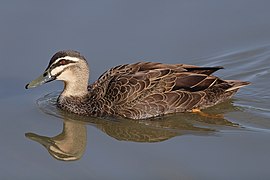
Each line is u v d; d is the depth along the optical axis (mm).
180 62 20328
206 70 17734
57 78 17891
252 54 20719
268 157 15414
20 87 19078
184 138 16516
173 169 15000
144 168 15109
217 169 14977
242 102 18203
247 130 16781
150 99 17203
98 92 17797
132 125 17234
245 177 14641
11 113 17797
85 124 17469
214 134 16641
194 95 17438
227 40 21359
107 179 14672
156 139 16547
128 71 17812
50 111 18031
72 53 17891
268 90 18922
